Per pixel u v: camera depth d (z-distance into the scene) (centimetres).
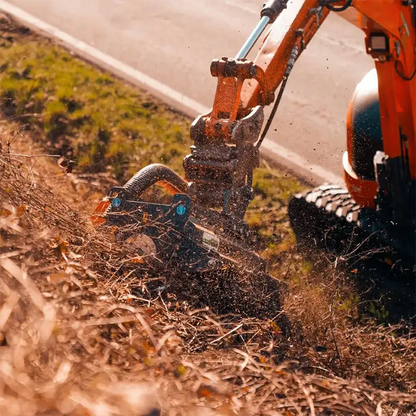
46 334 257
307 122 1145
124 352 311
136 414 246
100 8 1553
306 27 650
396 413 352
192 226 503
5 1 1572
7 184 416
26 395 225
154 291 452
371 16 615
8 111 1078
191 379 308
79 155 973
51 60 1298
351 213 757
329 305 548
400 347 545
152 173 590
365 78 780
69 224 439
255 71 564
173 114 1140
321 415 333
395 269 716
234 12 1555
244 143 574
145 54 1356
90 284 364
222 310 484
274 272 723
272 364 350
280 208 897
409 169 706
